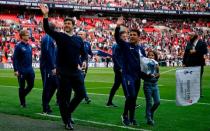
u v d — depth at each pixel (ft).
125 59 31.45
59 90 30.25
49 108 38.29
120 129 30.09
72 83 30.17
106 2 214.90
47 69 37.47
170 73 117.70
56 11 206.69
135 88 31.68
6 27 173.68
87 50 47.37
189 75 26.07
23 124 31.60
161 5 231.30
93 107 42.91
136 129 30.35
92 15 216.33
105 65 170.30
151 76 32.01
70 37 30.01
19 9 194.70
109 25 207.41
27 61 41.83
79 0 205.57
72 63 29.94
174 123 33.63
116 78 43.01
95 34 192.85
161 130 30.42
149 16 235.40
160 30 222.89
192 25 239.30
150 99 32.42
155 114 38.37
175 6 234.99
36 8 192.24
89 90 63.52
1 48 155.84
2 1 181.78
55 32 29.48
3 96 52.85
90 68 150.92
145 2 227.81
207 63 192.03
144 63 31.83
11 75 101.50
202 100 49.90
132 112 32.17
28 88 42.29
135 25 220.43
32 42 167.63
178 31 227.20
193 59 47.44
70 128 29.68
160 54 188.34
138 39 31.63
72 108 30.22
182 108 42.73
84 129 29.89
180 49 204.95
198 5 242.17
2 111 38.91
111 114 38.06
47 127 30.42
